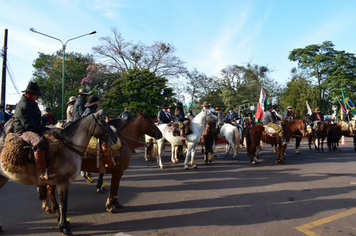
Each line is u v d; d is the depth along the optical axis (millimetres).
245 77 39500
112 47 29859
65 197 4121
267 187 6879
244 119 17422
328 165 10148
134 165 10844
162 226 4391
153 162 11656
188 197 6094
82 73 39844
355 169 9297
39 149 3832
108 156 4820
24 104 4023
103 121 4582
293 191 6430
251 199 5836
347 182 7352
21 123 4020
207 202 5680
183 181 7801
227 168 9883
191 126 9781
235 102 35844
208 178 8164
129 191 6695
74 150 4316
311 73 40438
